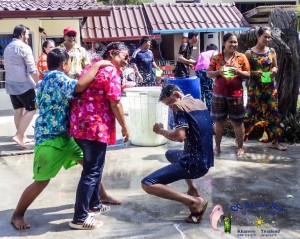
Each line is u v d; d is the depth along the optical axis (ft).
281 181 16.11
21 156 20.35
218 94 19.25
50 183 16.39
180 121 12.06
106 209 13.69
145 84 28.09
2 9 29.91
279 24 22.72
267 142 21.97
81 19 35.24
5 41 33.01
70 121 12.30
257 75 19.97
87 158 12.27
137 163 18.71
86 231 12.26
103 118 12.26
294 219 12.82
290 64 22.52
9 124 27.63
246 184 15.83
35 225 12.76
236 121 19.27
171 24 44.55
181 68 26.89
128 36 42.83
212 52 26.50
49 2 35.01
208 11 47.93
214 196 14.67
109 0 54.60
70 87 11.99
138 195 14.96
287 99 22.90
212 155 12.71
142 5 47.06
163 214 13.32
